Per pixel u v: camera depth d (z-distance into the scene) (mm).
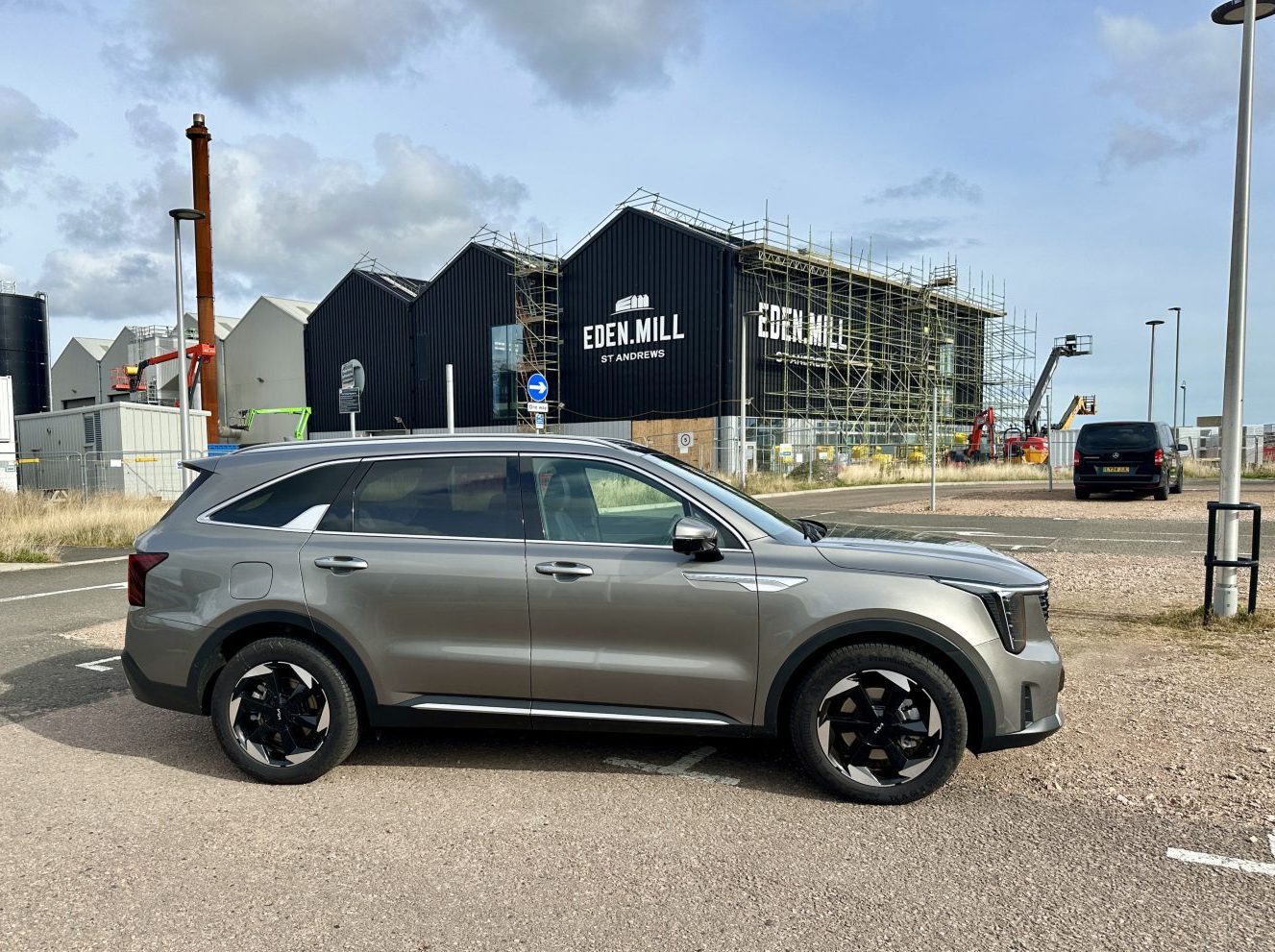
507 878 3299
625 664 4027
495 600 4098
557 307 38438
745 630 3949
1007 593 3891
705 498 4141
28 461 25578
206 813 3939
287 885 3270
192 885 3277
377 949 2834
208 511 4465
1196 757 4410
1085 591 8898
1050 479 25250
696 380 34250
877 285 40969
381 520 4316
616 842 3596
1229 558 7305
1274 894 3111
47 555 13672
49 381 49438
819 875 3291
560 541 4152
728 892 3168
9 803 4070
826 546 4129
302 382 49469
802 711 3949
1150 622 7422
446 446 4430
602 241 37094
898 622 3848
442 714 4176
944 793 4039
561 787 4184
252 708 4285
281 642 4234
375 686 4199
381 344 45281
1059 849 3475
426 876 3322
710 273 33750
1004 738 3865
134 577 4426
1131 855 3418
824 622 3881
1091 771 4266
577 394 38156
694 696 4016
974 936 2869
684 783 4215
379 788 4199
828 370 37500
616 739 4855
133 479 25609
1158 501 20297
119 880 3322
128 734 5062
